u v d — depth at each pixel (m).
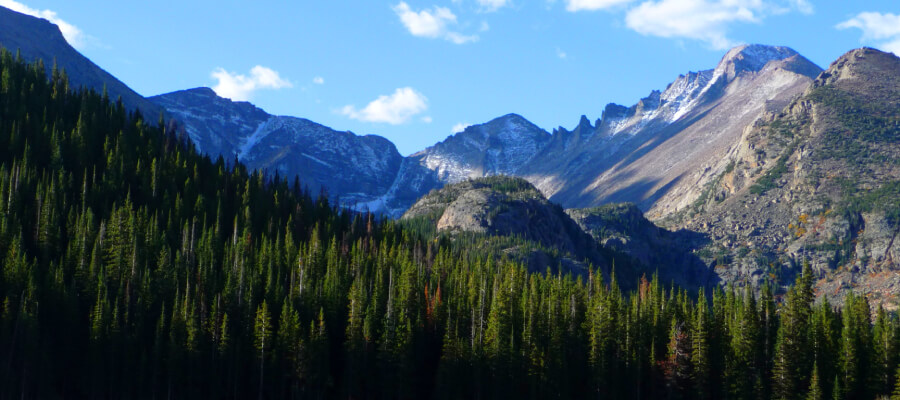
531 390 178.00
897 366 176.00
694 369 181.00
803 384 176.75
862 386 176.75
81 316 184.75
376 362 182.50
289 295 193.62
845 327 183.88
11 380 169.88
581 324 190.88
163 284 191.38
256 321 183.25
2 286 181.88
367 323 183.75
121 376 177.12
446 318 191.88
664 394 181.38
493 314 187.12
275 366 180.25
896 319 190.50
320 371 180.00
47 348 175.00
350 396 180.50
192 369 177.88
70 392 178.00
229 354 180.50
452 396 178.50
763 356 185.25
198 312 183.25
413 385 181.50
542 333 186.50
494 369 179.38
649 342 188.75
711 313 198.50
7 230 198.12
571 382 182.62
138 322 183.00
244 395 181.00
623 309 194.25
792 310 188.12
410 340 183.25
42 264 194.12
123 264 196.50
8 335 173.75
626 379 182.75
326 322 188.38
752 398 178.00
